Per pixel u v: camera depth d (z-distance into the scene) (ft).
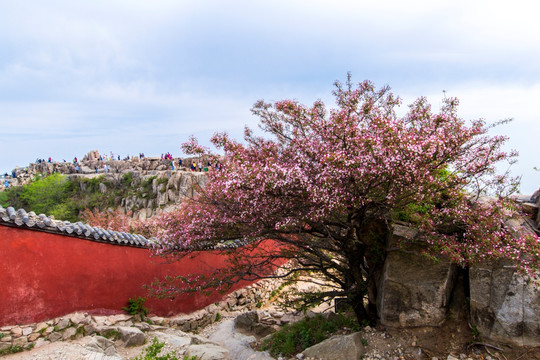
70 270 27.66
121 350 25.86
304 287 47.75
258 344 28.25
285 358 23.03
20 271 24.70
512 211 21.06
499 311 18.51
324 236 26.27
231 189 20.84
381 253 25.16
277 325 33.73
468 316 20.34
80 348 24.35
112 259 30.94
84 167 207.92
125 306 31.48
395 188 19.66
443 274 21.06
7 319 23.71
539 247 17.51
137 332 27.20
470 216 20.15
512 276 18.57
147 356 19.61
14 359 22.31
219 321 40.11
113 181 173.47
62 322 26.21
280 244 30.55
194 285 31.86
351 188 20.45
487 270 19.53
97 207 163.12
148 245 34.01
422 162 18.83
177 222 27.40
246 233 24.91
